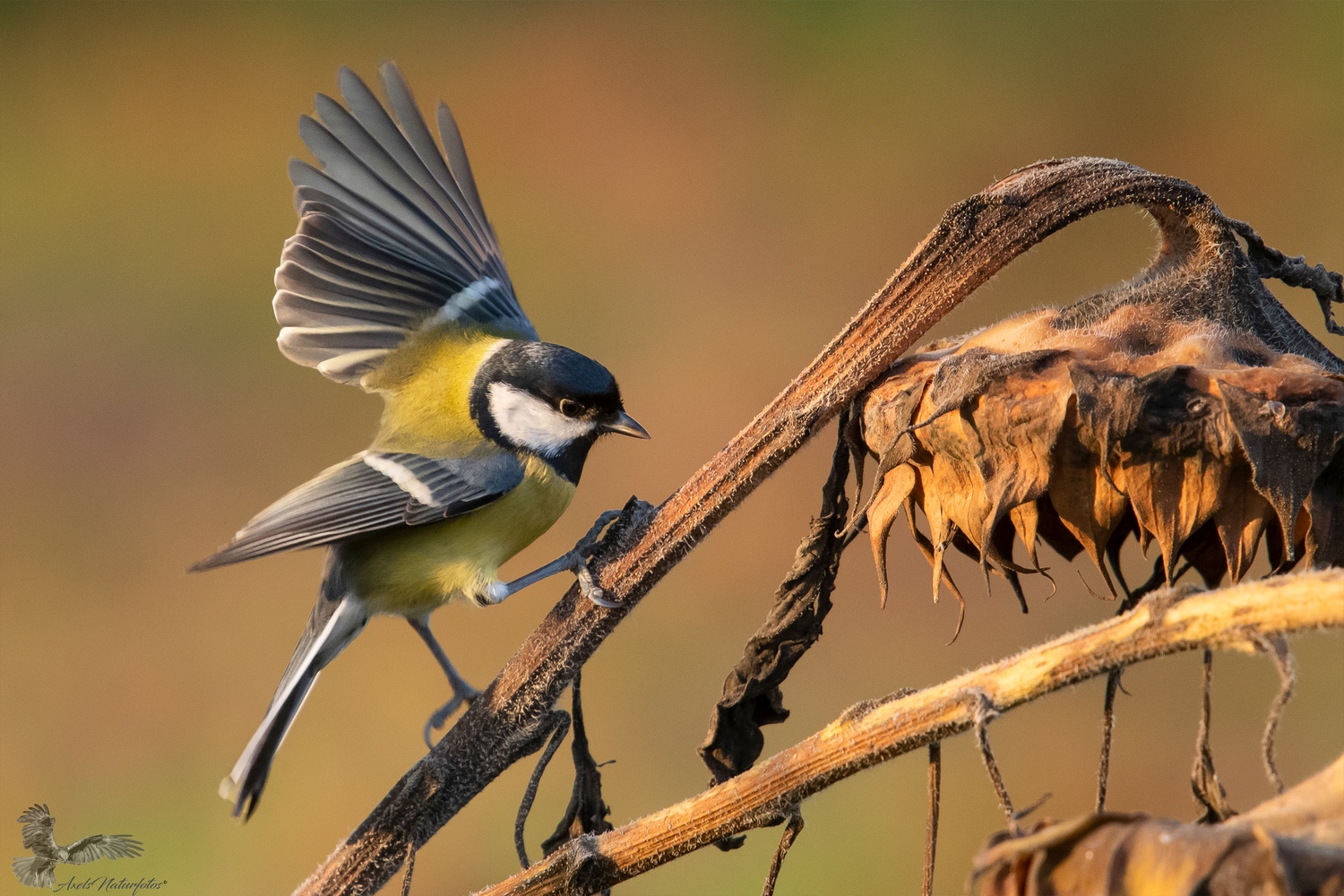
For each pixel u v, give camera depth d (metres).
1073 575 11.14
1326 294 3.56
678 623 11.70
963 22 17.88
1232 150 15.69
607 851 3.56
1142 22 17.25
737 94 18.05
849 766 3.19
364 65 19.70
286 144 18.70
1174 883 2.34
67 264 16.70
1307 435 3.00
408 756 11.27
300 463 14.40
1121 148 16.20
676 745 10.79
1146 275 3.47
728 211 16.66
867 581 11.73
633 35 19.52
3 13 20.41
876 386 3.63
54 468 14.35
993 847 2.54
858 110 17.62
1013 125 16.61
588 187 17.31
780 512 12.40
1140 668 10.58
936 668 11.09
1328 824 2.41
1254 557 3.03
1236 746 9.92
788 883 9.59
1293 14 17.11
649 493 13.41
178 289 16.56
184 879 10.65
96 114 19.19
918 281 3.61
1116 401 3.07
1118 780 9.97
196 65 19.83
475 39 19.30
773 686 4.03
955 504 3.32
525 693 4.13
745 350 15.02
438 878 9.96
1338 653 10.25
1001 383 3.19
